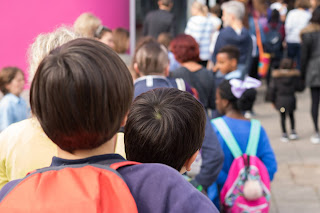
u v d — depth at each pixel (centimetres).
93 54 93
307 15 894
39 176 95
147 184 97
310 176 524
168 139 132
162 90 142
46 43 150
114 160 101
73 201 88
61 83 90
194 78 383
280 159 575
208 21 748
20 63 572
